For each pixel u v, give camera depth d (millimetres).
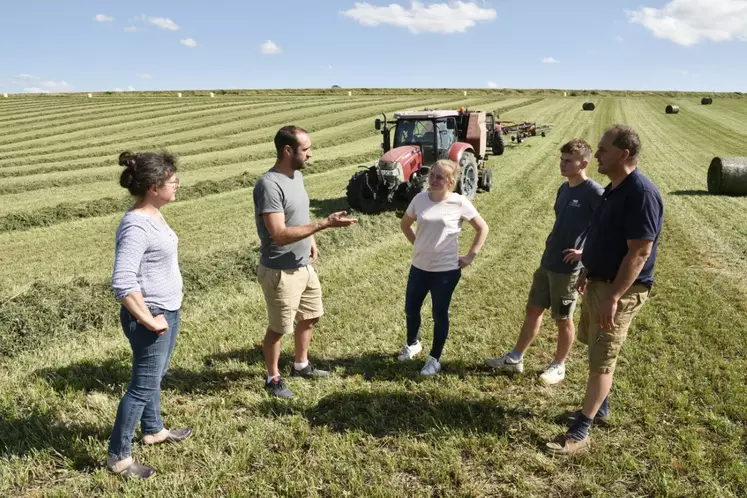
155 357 2562
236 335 4535
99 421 3168
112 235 9102
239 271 6426
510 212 9836
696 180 13492
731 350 4066
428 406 3393
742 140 22938
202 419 3213
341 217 3072
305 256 3369
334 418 3271
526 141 22203
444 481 2688
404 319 4914
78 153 20000
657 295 5344
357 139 23797
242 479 2697
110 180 15180
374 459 2863
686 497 2541
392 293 5617
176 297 2648
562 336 3650
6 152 20578
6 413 3193
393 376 3830
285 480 2678
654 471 2711
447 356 4137
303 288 3426
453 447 2961
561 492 2627
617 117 32031
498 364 3893
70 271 6961
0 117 31938
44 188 13828
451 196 3738
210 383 3703
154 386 2621
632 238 2598
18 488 2619
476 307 5152
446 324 3793
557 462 2846
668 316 4750
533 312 3715
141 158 2418
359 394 3508
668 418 3219
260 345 4328
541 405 3412
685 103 43406
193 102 40500
